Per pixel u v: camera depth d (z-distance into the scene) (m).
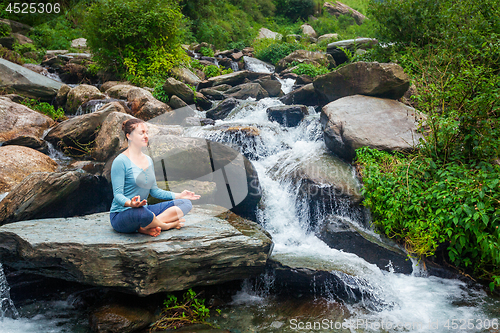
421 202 4.11
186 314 3.29
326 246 4.48
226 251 3.28
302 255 4.19
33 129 6.55
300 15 29.84
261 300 3.70
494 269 3.77
